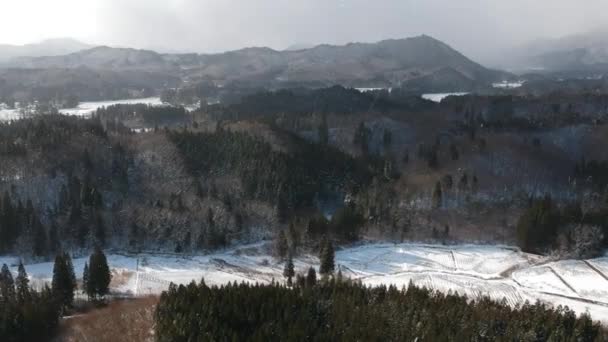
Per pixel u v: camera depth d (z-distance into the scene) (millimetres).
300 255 115688
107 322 62781
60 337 61969
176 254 115562
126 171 142375
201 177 140625
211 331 50719
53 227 114812
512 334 59469
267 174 135500
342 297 63219
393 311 60000
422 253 118500
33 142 142375
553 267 111312
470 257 116750
